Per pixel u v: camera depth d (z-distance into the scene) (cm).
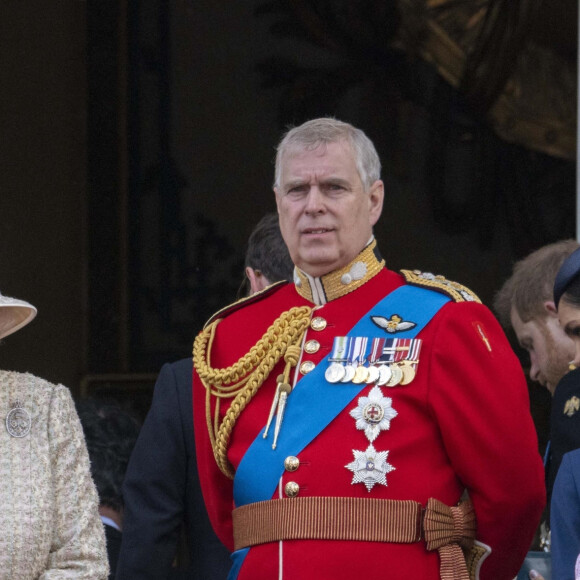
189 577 1309
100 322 3375
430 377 1082
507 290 1429
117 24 3406
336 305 1150
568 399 1143
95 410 1540
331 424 1087
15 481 1069
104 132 3406
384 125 3422
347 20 3425
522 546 1101
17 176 3278
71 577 1062
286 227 1153
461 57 3403
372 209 1176
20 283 3269
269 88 3434
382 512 1056
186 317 3388
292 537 1065
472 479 1075
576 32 3391
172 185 3419
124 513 1296
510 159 3403
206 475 1190
